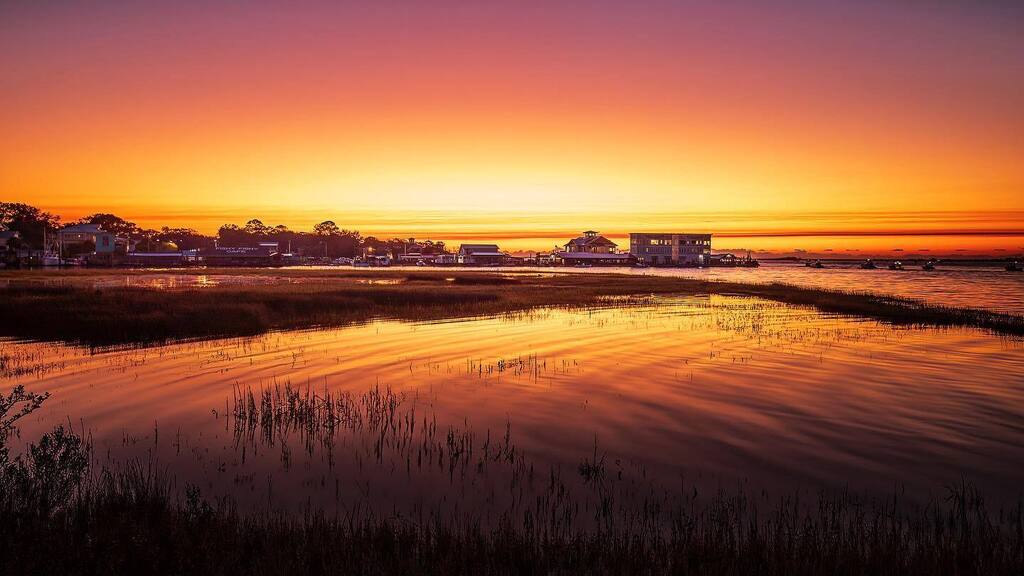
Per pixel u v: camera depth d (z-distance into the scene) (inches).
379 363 680.4
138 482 303.1
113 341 839.7
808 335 922.7
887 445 391.2
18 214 5078.7
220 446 385.7
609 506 296.5
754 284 2378.2
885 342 847.7
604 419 452.1
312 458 364.5
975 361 695.7
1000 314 1244.5
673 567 225.9
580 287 2098.9
